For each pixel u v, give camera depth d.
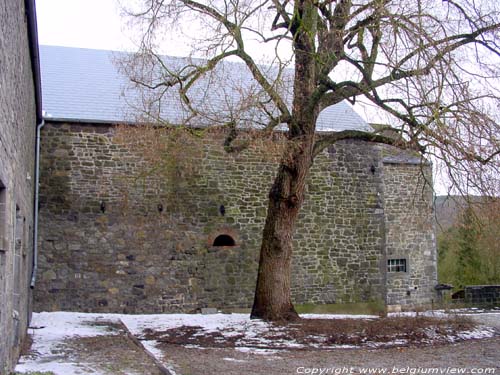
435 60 9.22
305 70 11.16
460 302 18.19
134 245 14.88
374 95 10.40
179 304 15.07
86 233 14.55
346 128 17.64
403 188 19.41
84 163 14.68
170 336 10.88
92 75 16.89
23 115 8.54
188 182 15.46
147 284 14.88
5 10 5.48
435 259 19.64
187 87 11.20
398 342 10.45
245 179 15.96
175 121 13.38
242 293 15.62
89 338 10.38
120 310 14.59
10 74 6.13
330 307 16.45
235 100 14.75
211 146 15.68
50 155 14.46
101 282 14.54
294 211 12.40
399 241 19.22
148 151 11.90
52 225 14.31
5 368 6.16
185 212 15.38
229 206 15.75
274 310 12.40
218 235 15.59
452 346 10.27
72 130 14.68
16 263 7.88
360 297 16.78
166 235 15.17
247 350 9.63
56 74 16.58
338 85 10.84
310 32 10.62
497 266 22.58
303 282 16.28
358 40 11.00
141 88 12.35
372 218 17.19
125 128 12.15
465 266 22.95
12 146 6.52
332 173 16.95
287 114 10.94
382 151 18.00
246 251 15.78
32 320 12.51
